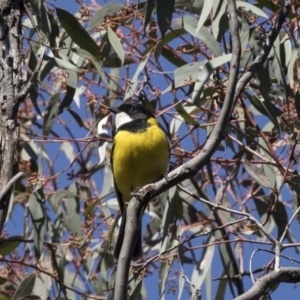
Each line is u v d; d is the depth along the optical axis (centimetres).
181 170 714
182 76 890
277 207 1120
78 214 1096
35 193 1016
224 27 908
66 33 1023
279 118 1031
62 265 1045
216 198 1080
